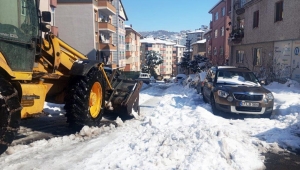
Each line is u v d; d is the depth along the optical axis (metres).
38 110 5.21
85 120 5.95
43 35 6.07
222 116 8.98
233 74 10.29
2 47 4.40
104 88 6.84
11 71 4.40
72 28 35.19
